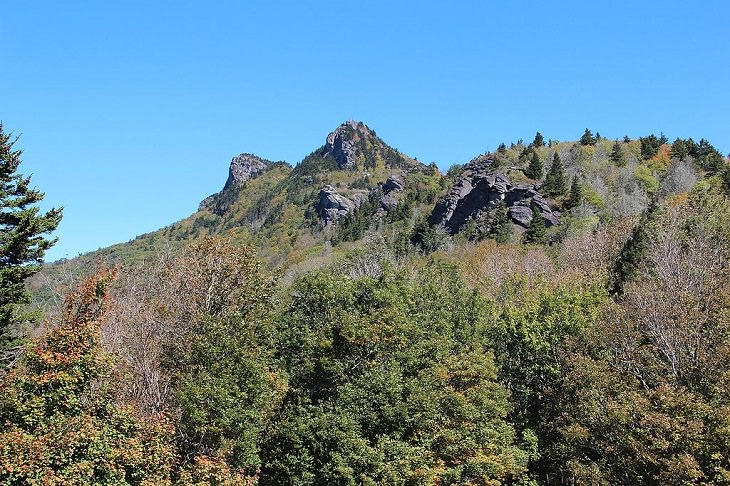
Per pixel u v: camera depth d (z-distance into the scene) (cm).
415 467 2633
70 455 1752
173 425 2334
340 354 3072
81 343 2064
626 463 2606
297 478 2684
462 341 3666
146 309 3288
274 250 17438
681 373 2741
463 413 2920
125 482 1872
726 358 2542
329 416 2739
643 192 9694
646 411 2520
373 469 2566
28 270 3103
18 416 1864
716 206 5284
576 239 6888
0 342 2953
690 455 2288
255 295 3447
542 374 3603
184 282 3391
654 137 12194
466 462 2825
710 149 11100
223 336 2823
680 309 3025
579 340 3381
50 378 1909
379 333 3000
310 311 3331
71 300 2441
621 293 4628
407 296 3578
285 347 3241
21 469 1647
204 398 2502
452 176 16625
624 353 3094
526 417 3581
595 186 10362
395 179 18038
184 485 2127
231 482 2189
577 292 3956
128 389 2656
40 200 3200
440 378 3022
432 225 11731
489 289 5347
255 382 2709
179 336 3070
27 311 3192
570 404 3077
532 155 12581
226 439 2506
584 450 3025
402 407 2777
